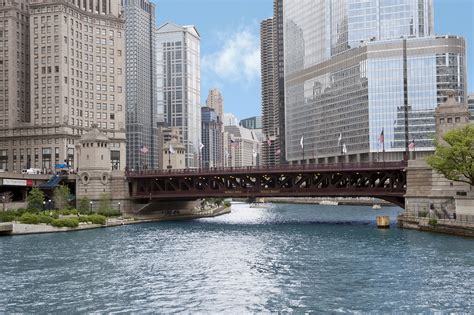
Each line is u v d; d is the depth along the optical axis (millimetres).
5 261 71938
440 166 94438
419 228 99438
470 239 83938
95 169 139000
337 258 72062
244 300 50906
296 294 52656
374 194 115688
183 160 187000
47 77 189625
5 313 47188
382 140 120938
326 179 125688
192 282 58781
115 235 103562
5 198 128875
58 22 189375
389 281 56781
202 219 154000
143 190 143250
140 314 46719
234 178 133125
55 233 106750
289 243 89562
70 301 50938
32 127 189375
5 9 193000
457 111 102438
